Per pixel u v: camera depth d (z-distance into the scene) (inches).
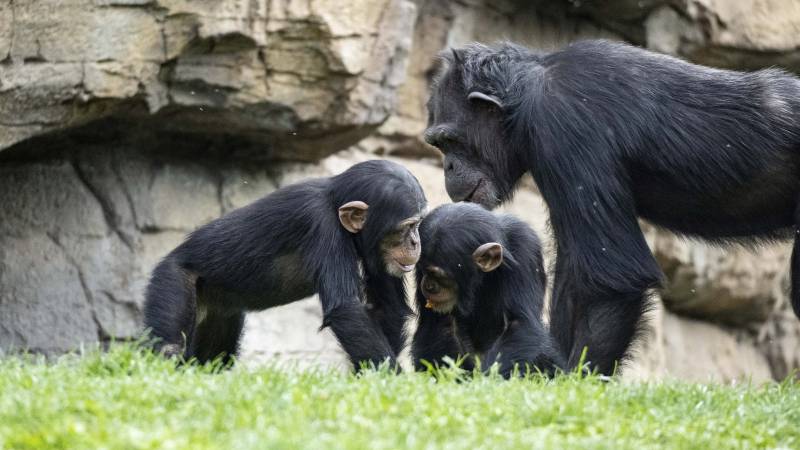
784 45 965.8
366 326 528.1
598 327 544.7
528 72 585.0
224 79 748.0
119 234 794.2
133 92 722.2
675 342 1074.7
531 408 410.3
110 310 781.9
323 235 544.7
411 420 382.6
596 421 408.2
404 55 809.5
